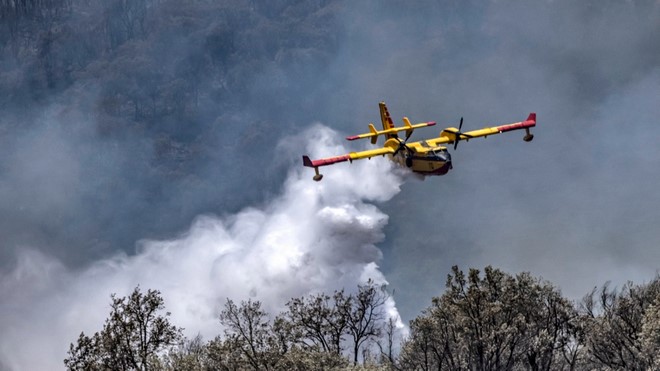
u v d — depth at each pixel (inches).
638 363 2049.7
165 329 2105.1
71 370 2031.3
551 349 2092.8
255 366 2084.2
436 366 2143.2
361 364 2130.9
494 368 2089.1
